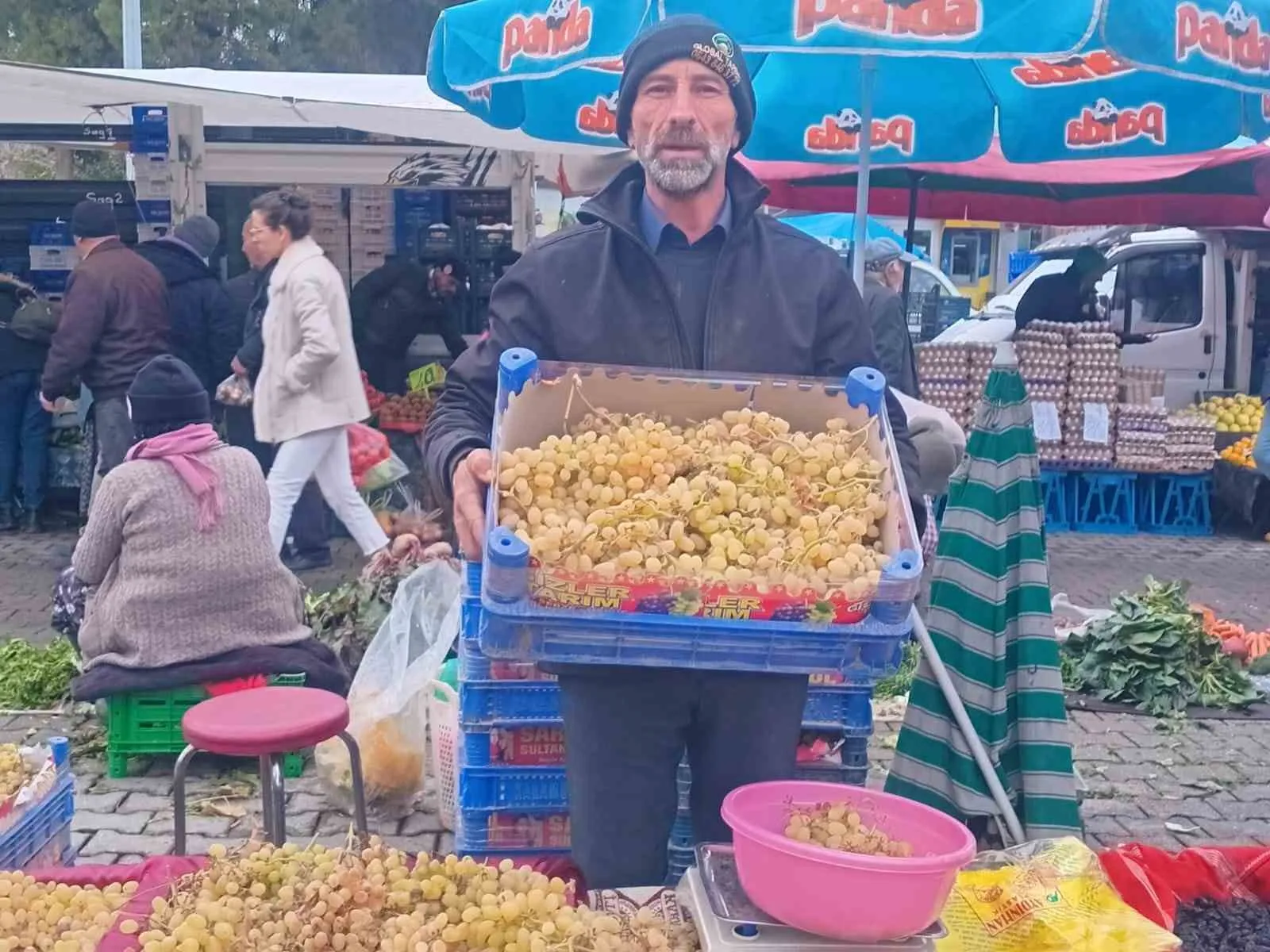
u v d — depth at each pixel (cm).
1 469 922
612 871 255
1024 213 1048
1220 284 1113
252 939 213
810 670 213
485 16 436
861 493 231
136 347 724
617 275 258
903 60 615
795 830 219
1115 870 273
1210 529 1062
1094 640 622
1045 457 1026
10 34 2227
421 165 988
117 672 448
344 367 704
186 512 449
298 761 474
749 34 357
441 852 411
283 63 2219
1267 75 384
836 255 271
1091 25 349
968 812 369
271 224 695
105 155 1886
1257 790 493
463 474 237
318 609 555
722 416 254
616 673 245
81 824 428
